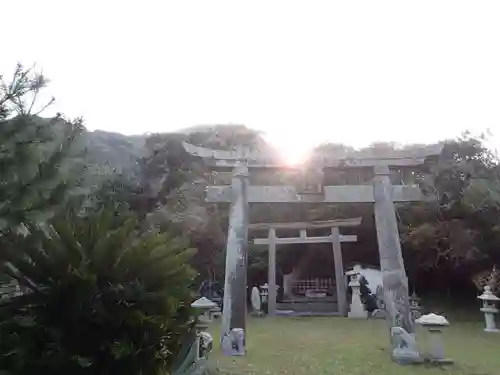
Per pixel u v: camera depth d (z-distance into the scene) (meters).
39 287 3.54
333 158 10.04
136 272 3.76
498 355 8.61
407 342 8.04
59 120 4.44
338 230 18.64
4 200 3.67
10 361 3.32
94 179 5.64
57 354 3.38
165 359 3.93
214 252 19.05
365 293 17.98
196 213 19.22
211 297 18.09
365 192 9.98
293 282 20.88
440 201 17.16
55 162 4.02
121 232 3.74
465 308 16.72
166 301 3.75
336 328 13.08
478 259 16.12
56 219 3.77
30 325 3.41
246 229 9.75
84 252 3.68
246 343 10.05
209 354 8.23
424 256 17.61
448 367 7.50
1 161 3.84
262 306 18.72
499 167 17.77
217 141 24.11
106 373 3.53
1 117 4.11
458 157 18.36
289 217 21.67
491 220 15.93
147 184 21.27
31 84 4.28
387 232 9.39
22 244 3.55
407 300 8.82
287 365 7.60
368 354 8.64
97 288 3.56
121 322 3.53
